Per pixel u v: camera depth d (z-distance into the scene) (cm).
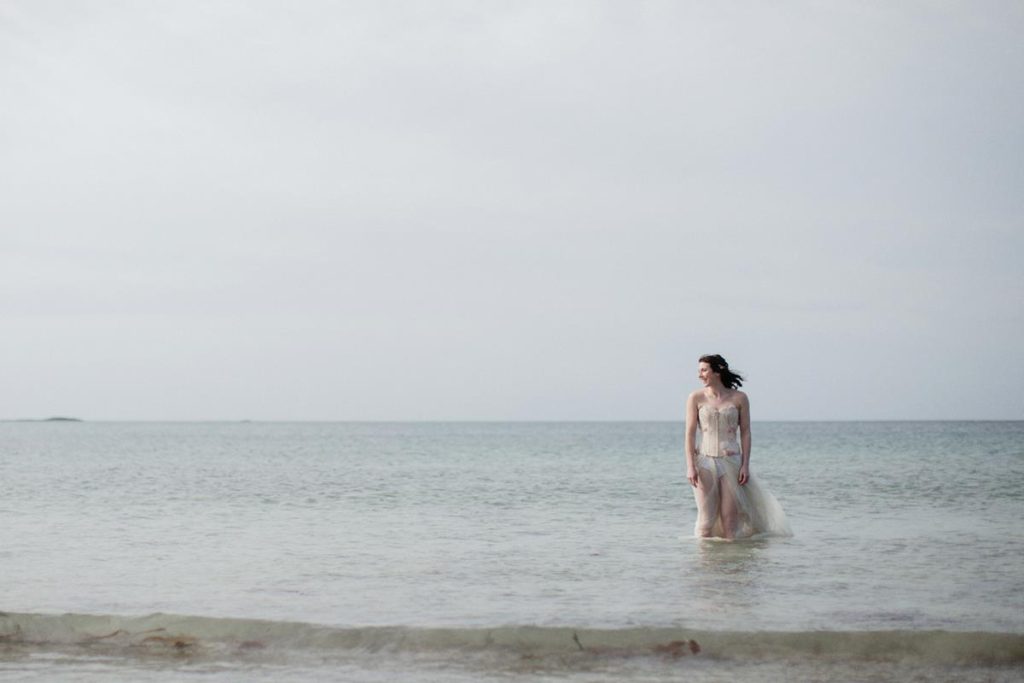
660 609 707
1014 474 2367
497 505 1589
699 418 1139
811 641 592
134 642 617
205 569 899
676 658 578
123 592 779
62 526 1265
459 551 1023
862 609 704
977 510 1459
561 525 1282
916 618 674
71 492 1872
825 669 553
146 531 1209
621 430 15812
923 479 2181
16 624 633
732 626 650
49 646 611
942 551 1010
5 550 1030
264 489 1964
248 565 924
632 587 799
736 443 1130
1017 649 578
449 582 827
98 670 559
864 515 1388
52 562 942
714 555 985
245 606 722
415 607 717
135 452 4603
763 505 1140
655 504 1608
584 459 3653
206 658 582
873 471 2517
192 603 734
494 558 969
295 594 771
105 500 1683
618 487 2017
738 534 1120
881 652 584
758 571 881
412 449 5231
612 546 1061
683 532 1196
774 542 1088
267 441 7569
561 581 830
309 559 963
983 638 584
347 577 852
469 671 554
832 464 2938
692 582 822
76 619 637
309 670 557
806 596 755
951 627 647
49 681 536
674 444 6216
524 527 1255
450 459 3716
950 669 553
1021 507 1511
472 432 13662
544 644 599
